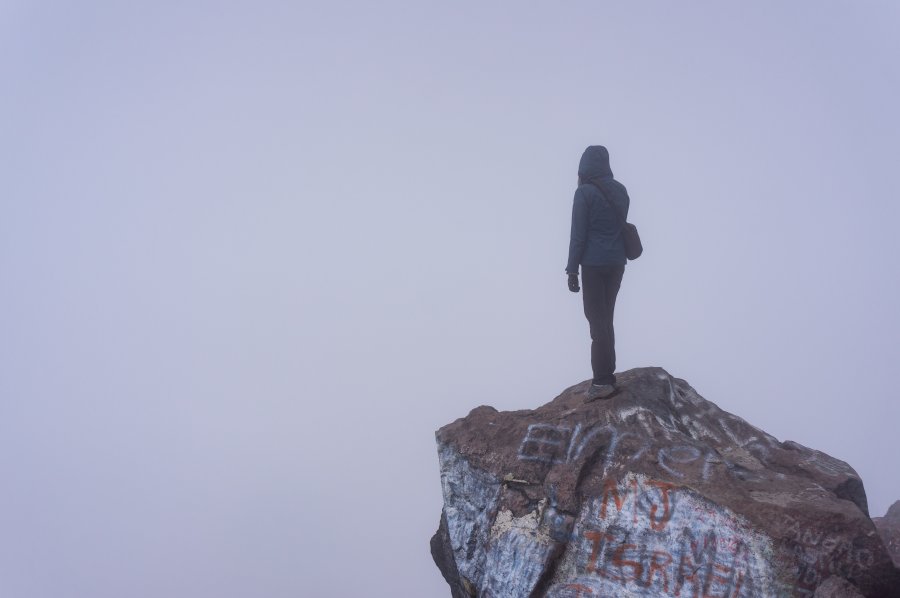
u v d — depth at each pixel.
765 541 6.55
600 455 7.81
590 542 7.26
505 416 8.79
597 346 8.51
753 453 8.16
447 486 8.62
